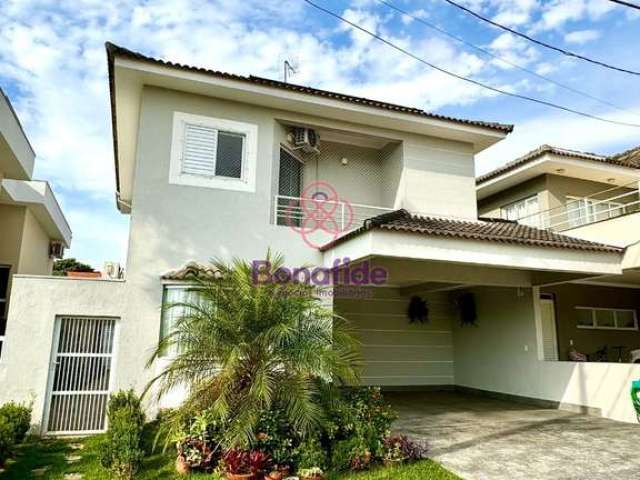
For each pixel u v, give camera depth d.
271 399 6.29
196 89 9.87
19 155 9.98
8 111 9.07
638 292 15.70
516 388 13.03
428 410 11.51
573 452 7.30
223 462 5.96
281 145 10.95
